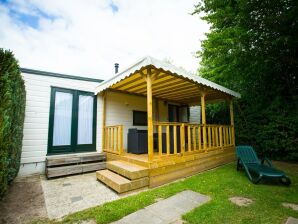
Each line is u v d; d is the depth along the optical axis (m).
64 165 5.22
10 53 2.49
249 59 6.34
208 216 2.56
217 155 6.23
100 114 6.74
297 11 4.97
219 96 7.83
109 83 5.54
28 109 5.23
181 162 4.73
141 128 8.04
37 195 3.51
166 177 4.30
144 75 4.41
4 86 2.32
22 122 4.38
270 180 4.36
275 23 5.48
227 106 8.89
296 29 5.43
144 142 5.65
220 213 2.65
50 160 4.95
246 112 7.91
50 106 5.61
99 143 6.59
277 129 6.71
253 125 7.53
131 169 3.90
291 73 6.87
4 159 2.40
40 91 5.48
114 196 3.45
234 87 8.48
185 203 3.05
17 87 3.37
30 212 2.79
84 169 5.23
